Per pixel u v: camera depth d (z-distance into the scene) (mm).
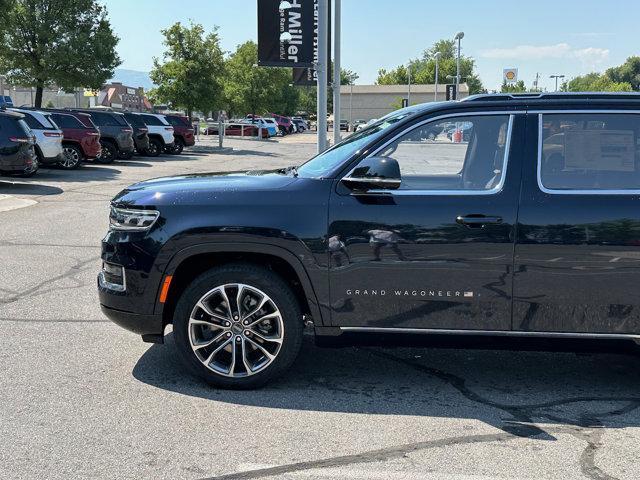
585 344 4348
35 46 31938
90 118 23484
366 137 4691
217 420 4133
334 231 4348
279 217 4375
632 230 4199
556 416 4273
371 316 4414
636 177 4332
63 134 22625
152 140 30250
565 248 4230
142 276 4500
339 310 4426
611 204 4246
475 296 4309
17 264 8523
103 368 4996
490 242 4262
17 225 11586
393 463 3613
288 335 4516
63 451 3703
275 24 12031
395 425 4102
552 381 4914
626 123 4375
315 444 3832
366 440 3893
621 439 3943
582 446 3844
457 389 4723
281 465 3580
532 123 4426
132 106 78562
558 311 4301
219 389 4621
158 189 4641
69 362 5105
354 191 4367
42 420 4090
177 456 3666
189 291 4500
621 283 4230
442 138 4574
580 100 4453
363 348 5602
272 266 4648
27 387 4598
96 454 3676
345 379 4883
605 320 4285
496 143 4508
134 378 4805
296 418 4184
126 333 5832
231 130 56469
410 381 4867
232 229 4375
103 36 32594
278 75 58469
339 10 16359
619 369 5188
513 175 4344
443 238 4281
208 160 29578
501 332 4355
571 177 4340
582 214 4238
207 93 36375
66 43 31828
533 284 4273
